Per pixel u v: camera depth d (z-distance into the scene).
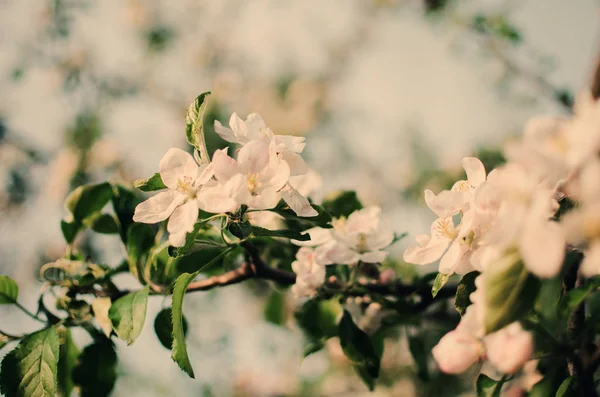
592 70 0.62
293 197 0.62
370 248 0.67
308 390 1.17
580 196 0.55
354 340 0.69
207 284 0.67
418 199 1.19
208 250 0.68
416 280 0.71
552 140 0.55
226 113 1.30
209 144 0.97
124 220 0.69
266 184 0.61
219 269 0.70
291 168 0.62
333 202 0.71
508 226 0.55
